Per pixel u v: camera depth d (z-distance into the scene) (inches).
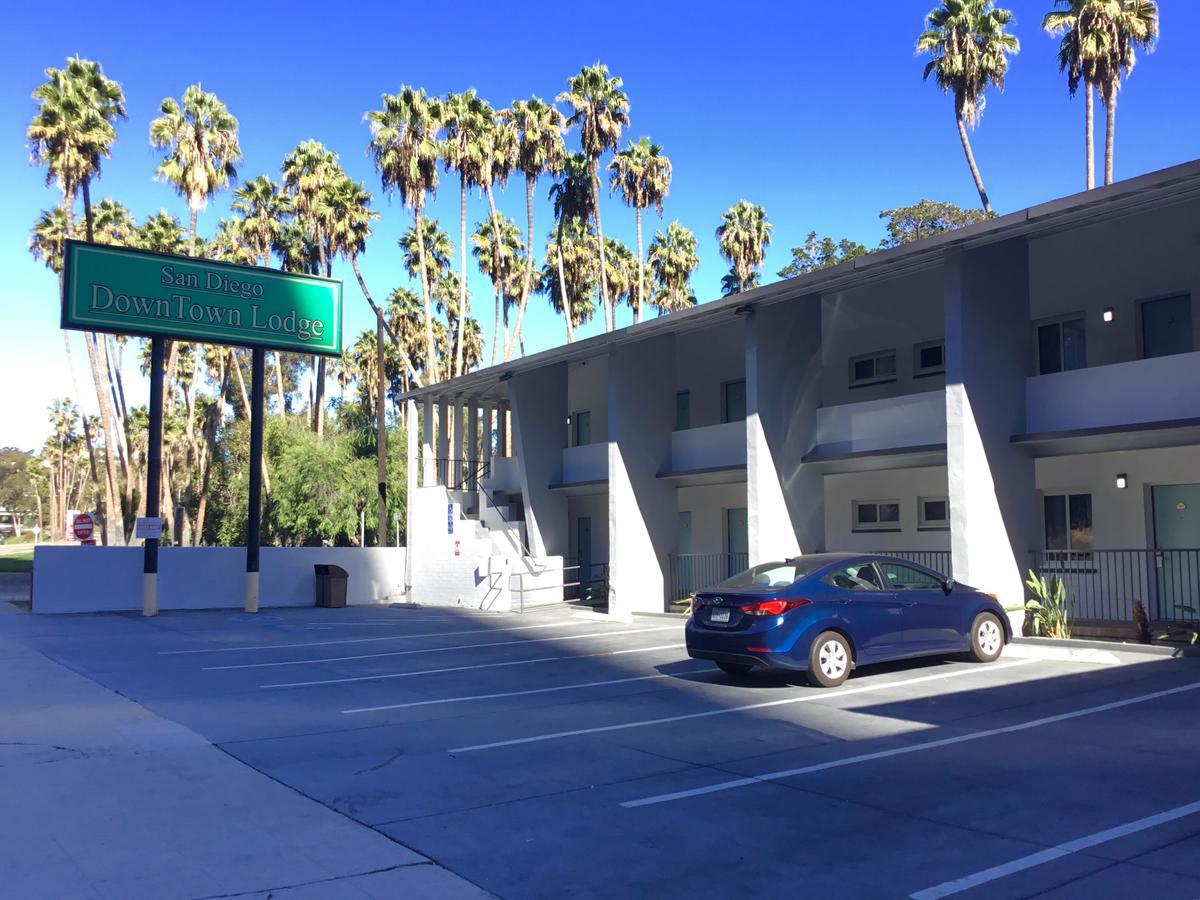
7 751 363.9
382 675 568.7
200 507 2059.5
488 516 1171.9
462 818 277.3
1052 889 213.6
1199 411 566.6
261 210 1920.5
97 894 219.9
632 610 913.5
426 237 2162.9
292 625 896.9
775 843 250.5
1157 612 660.7
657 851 246.7
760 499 752.3
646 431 938.1
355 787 312.2
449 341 2279.8
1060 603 618.5
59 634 808.3
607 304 1769.2
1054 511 731.4
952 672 508.7
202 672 585.3
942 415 700.7
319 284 1056.8
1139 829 251.6
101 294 932.6
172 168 1662.2
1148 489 673.6
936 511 811.4
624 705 453.4
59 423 4411.9
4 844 255.0
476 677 556.1
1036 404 647.8
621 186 1871.3
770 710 426.9
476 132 1699.1
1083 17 1375.5
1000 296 645.9
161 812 284.7
